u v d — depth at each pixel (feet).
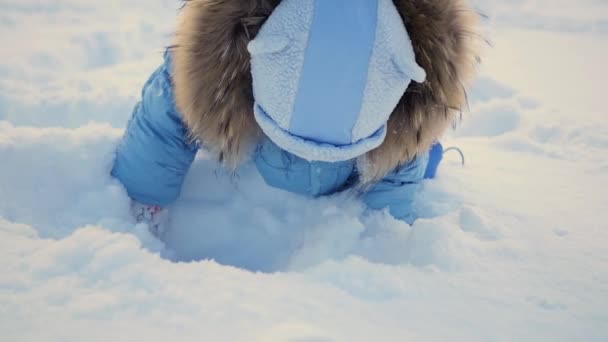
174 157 4.08
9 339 2.68
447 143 5.65
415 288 3.28
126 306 2.89
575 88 7.15
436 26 3.23
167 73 3.99
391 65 3.10
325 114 3.13
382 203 4.25
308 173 4.14
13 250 3.19
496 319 3.13
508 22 9.37
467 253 3.65
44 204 3.99
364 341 2.84
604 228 4.13
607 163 5.21
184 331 2.79
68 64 6.70
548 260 3.70
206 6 3.22
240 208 4.41
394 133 3.62
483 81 7.13
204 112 3.50
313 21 2.97
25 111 5.30
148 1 8.71
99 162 4.22
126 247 3.18
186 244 4.25
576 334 3.09
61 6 8.04
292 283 3.19
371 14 3.01
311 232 4.09
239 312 2.91
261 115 3.27
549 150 5.48
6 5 7.75
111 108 5.49
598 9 9.86
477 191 4.64
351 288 3.20
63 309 2.85
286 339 2.66
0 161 4.04
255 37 3.14
